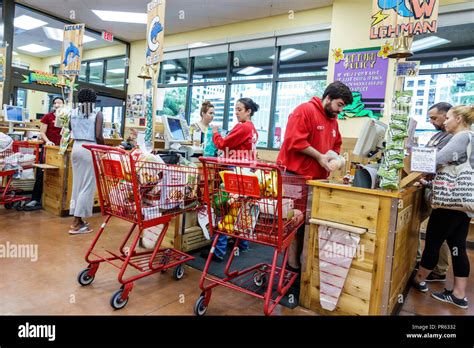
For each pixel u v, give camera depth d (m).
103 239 3.25
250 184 1.82
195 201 2.46
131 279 2.06
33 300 2.01
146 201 2.20
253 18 6.47
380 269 1.88
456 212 2.31
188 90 7.69
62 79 4.54
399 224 1.97
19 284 2.20
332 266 2.02
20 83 7.00
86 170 3.31
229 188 1.90
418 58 4.96
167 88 8.08
